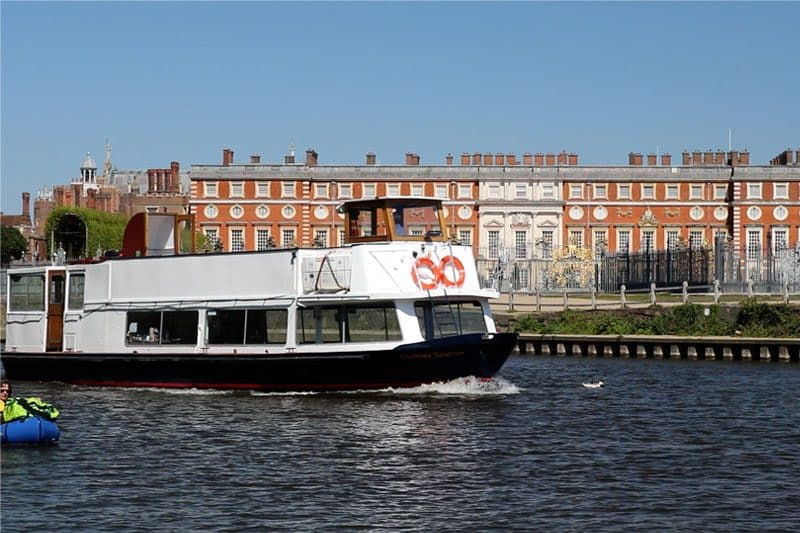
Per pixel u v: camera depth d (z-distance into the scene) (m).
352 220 41.00
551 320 69.12
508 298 82.44
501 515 24.28
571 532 23.11
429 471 28.27
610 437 33.03
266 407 37.47
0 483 26.81
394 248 39.22
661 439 32.78
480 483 27.03
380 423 34.59
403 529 23.25
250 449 30.80
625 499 25.62
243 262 40.78
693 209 123.38
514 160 127.88
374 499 25.53
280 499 25.52
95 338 43.53
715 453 30.75
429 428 33.97
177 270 41.94
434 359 39.19
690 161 131.00
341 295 39.09
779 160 131.00
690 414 37.66
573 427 34.62
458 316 40.53
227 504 25.08
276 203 124.00
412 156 127.81
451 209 124.44
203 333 41.34
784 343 58.06
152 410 37.09
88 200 164.25
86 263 44.03
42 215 182.38
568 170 123.94
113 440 32.03
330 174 124.25
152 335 42.34
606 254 99.00
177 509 24.66
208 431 33.34
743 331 63.16
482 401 39.09
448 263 40.16
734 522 23.84
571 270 92.62
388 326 39.12
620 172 123.75
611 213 123.88
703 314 64.88
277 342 40.16
